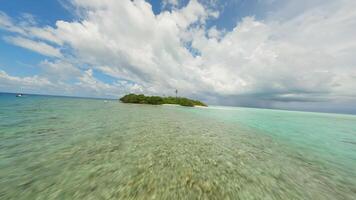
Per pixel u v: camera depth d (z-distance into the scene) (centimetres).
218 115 3244
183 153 785
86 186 451
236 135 1335
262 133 1531
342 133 1881
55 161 604
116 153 723
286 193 488
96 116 1853
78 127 1201
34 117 1518
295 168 700
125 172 545
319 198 475
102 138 948
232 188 491
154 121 1748
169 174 552
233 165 680
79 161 616
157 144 903
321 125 2612
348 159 894
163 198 411
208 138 1141
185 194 437
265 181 556
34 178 481
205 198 425
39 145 767
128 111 2698
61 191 423
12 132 958
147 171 563
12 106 2425
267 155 852
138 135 1075
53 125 1213
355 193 517
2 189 421
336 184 574
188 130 1387
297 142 1253
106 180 488
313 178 612
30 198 392
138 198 405
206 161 702
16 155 639
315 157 891
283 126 2188
